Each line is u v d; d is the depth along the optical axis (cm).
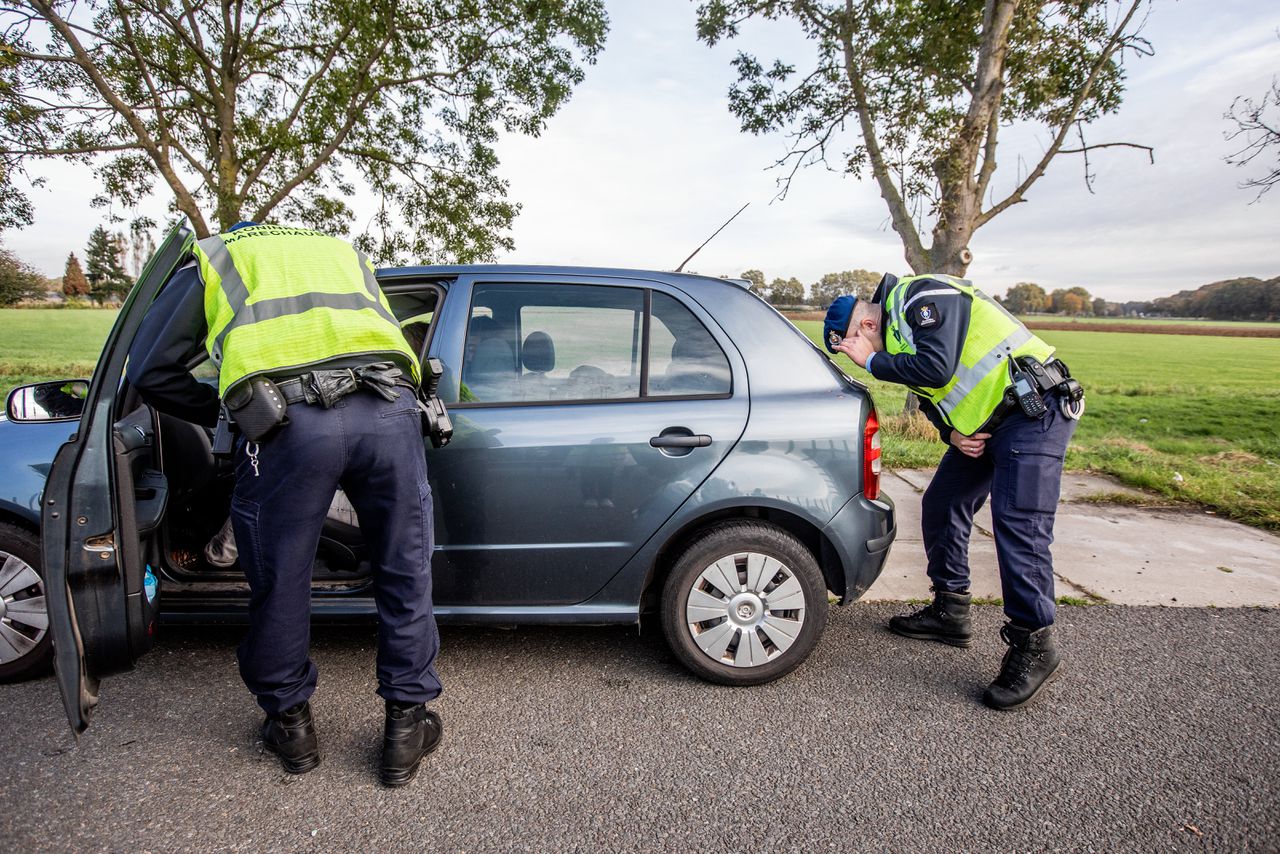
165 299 210
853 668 295
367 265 231
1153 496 591
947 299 271
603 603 274
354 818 201
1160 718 257
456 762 228
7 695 258
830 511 267
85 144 955
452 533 266
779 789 215
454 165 1173
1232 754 235
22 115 880
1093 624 340
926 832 197
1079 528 500
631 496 265
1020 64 880
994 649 314
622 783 218
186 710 254
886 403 1549
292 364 194
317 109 1015
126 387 273
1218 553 445
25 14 864
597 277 282
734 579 271
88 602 203
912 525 505
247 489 201
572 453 262
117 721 246
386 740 214
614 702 266
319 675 281
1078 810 207
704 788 216
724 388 273
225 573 276
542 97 1114
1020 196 913
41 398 270
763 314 284
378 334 207
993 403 267
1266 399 2273
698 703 265
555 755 232
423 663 219
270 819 199
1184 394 2525
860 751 236
